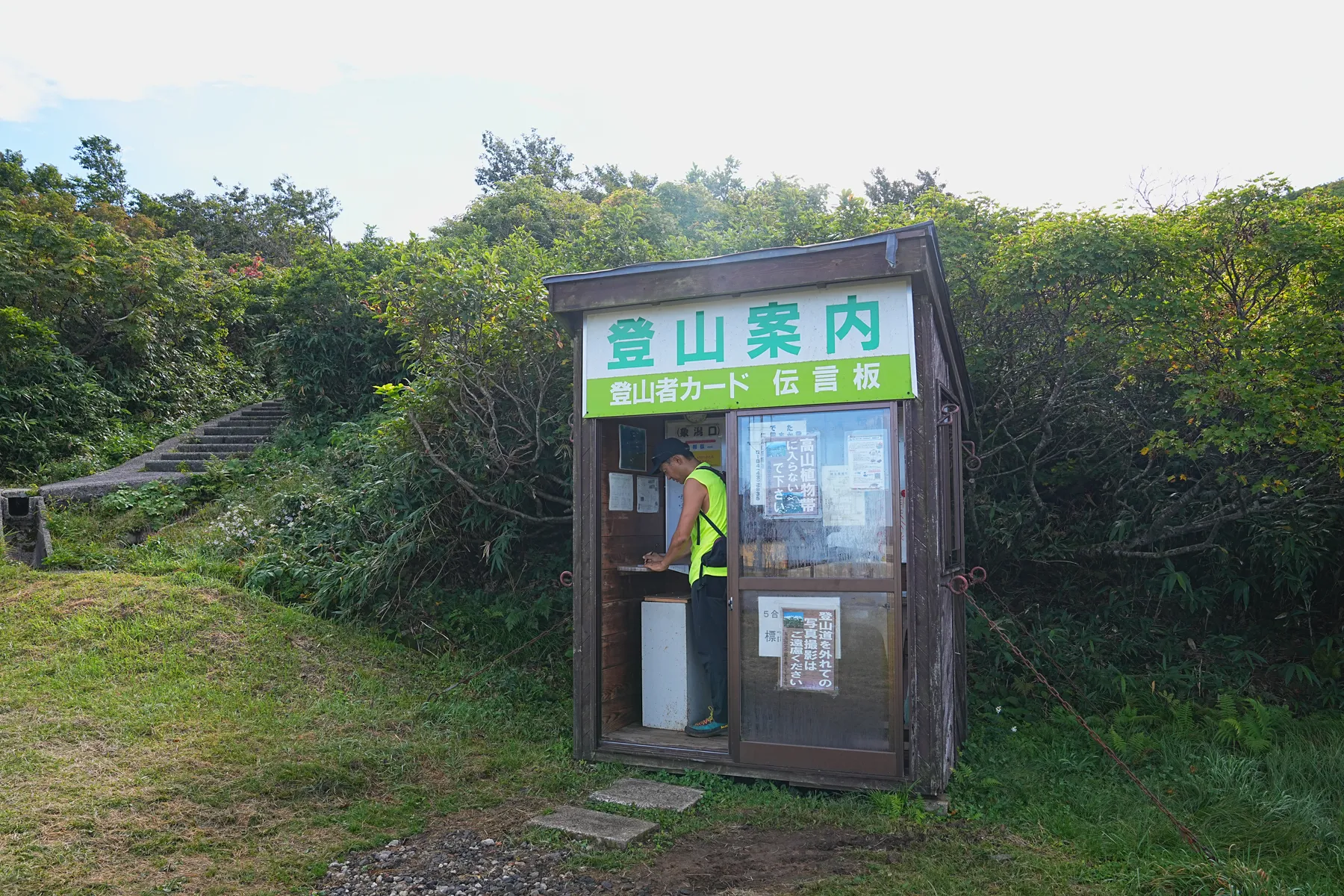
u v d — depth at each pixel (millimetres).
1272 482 5781
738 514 4488
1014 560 7262
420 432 7082
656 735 5004
